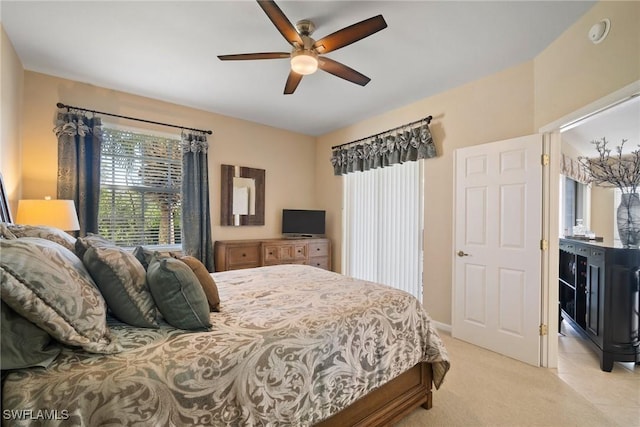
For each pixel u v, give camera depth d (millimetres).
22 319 936
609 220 4641
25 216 2279
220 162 4109
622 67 1754
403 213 3809
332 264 4871
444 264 3299
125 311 1285
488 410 1877
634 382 2215
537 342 2469
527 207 2559
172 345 1153
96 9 1996
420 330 1897
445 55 2551
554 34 2256
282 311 1599
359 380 1491
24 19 2102
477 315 2891
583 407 1904
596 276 2578
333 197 4895
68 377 926
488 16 2041
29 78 2855
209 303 1583
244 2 1925
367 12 2008
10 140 2445
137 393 944
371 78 2971
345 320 1525
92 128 3113
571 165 4195
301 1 1902
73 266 1160
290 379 1239
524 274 2566
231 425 1074
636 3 1667
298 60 2029
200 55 2578
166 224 3707
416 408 1899
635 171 2795
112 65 2760
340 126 4645
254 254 4012
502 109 2803
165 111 3643
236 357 1139
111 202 3344
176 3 1936
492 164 2797
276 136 4707
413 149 3533
